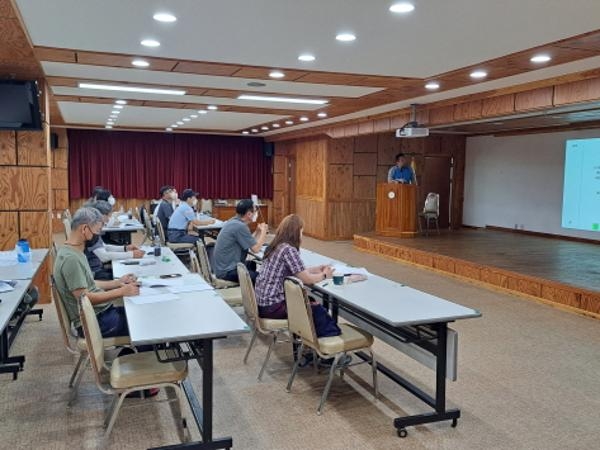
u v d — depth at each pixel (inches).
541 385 145.6
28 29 152.3
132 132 505.4
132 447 109.3
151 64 197.6
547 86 215.9
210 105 312.5
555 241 385.1
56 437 113.1
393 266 328.5
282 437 114.9
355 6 128.9
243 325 102.3
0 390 136.6
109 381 104.5
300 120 386.3
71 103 309.4
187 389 127.2
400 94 258.8
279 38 159.5
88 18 141.3
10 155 212.1
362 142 446.6
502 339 185.8
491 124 370.6
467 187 492.7
